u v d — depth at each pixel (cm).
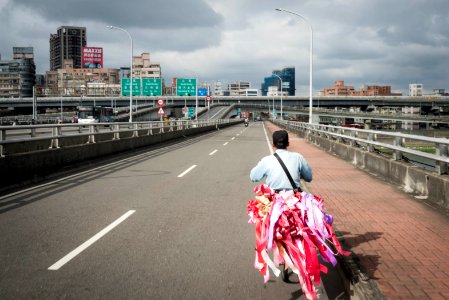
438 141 816
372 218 714
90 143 1695
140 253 575
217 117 11675
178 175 1334
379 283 429
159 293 445
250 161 1756
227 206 878
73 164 1504
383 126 13638
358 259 495
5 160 1079
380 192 971
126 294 441
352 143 1706
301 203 423
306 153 2073
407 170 1008
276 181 463
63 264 530
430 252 530
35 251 581
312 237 416
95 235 660
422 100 13238
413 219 707
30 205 880
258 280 485
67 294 441
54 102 12656
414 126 13200
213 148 2475
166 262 539
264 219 431
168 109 13425
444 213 752
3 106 12612
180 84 9206
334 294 459
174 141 3159
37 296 436
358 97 13538
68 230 688
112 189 1076
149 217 780
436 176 839
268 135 4284
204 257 560
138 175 1332
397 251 534
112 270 510
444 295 401
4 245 607
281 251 418
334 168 1450
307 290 396
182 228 704
